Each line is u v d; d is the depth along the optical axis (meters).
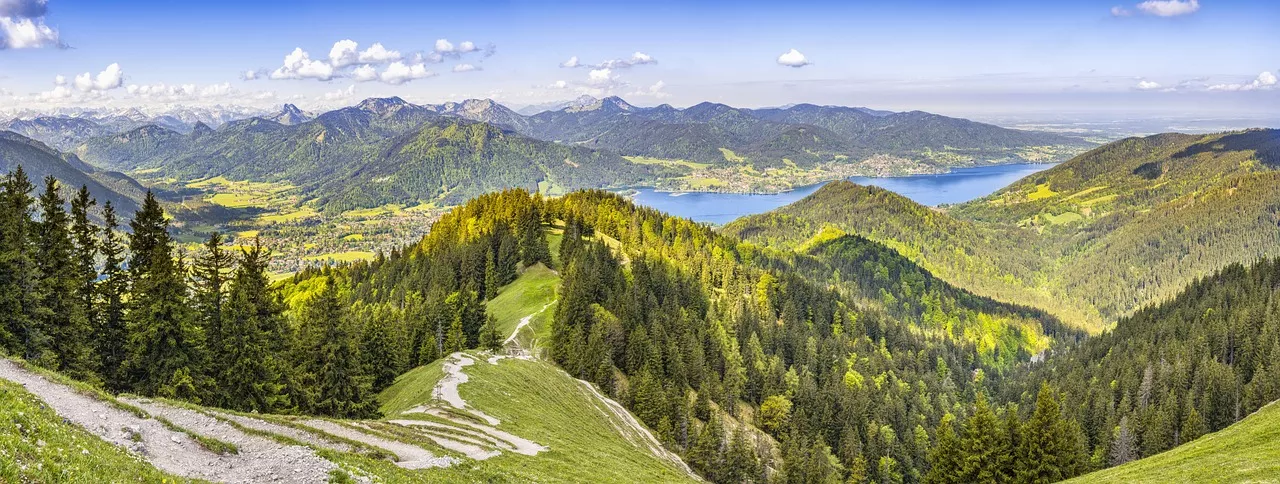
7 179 55.66
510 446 53.31
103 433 29.75
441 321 112.81
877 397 147.25
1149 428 113.75
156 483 23.77
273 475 30.12
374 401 70.75
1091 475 62.59
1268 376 121.56
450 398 66.88
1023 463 69.75
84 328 55.09
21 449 19.88
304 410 65.50
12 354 46.97
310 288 195.12
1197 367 142.38
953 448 75.31
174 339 57.31
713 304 180.88
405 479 33.62
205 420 37.28
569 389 94.31
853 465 114.44
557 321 121.25
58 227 56.75
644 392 103.88
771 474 105.00
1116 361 175.38
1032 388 187.00
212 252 62.94
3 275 49.53
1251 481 42.25
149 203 67.19
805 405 136.50
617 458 63.66
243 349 60.94
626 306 142.00
